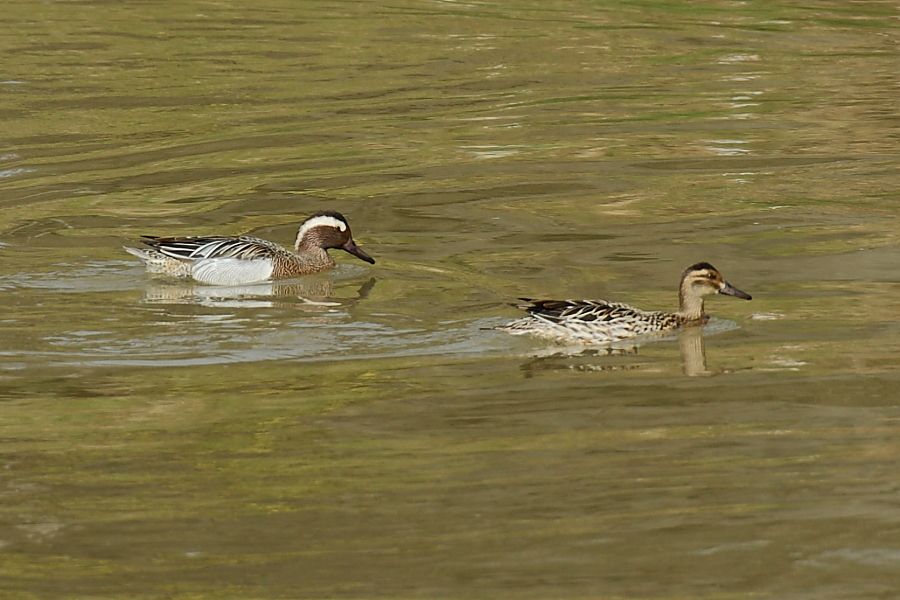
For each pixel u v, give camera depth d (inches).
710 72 1237.1
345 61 1296.8
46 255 774.5
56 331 648.4
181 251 743.1
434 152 994.7
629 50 1330.0
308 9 1536.7
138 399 564.7
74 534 448.1
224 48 1348.4
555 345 625.9
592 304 633.6
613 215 844.6
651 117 1085.1
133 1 1568.7
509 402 552.7
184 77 1233.4
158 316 673.6
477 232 820.6
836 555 425.1
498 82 1211.2
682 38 1379.2
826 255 756.6
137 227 834.2
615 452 500.7
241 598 406.0
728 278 722.2
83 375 593.0
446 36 1401.3
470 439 515.8
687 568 418.0
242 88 1195.9
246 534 445.7
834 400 545.3
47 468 497.0
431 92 1178.0
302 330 654.5
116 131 1061.1
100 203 880.9
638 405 546.6
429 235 819.4
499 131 1050.1
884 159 956.0
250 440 519.5
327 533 445.1
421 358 611.2
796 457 492.7
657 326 637.9
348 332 650.2
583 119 1081.4
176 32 1418.6
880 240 781.3
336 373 592.7
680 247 779.4
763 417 530.0
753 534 437.7
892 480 472.4
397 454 503.2
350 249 772.6
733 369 585.3
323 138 1037.8
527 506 459.8
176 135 1049.5
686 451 499.8
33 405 558.6
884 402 541.6
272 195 901.2
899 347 606.5
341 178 935.0
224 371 597.6
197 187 919.0
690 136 1026.7
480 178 930.1
